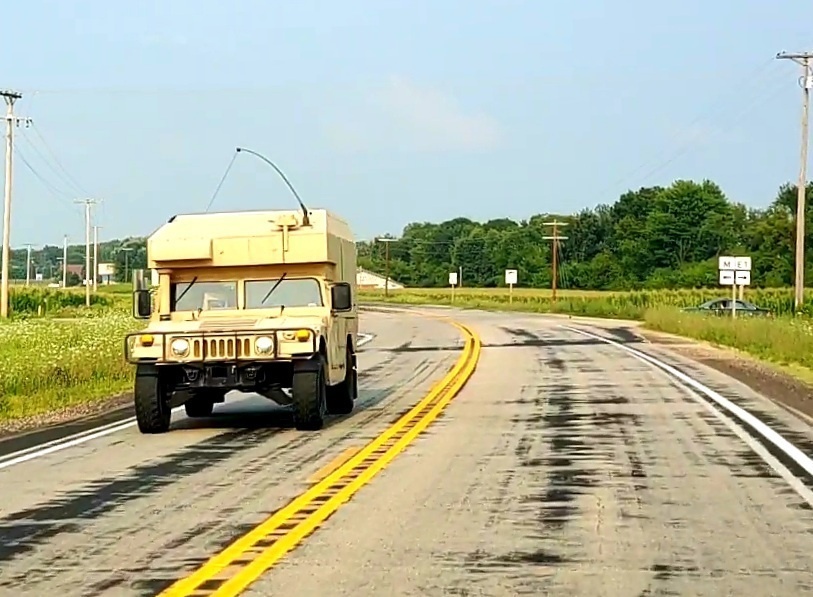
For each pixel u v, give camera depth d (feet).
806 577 26.76
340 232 64.34
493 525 32.81
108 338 111.04
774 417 59.62
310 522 33.40
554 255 294.87
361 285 551.18
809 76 176.76
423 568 27.78
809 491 38.06
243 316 59.62
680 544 30.27
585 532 31.81
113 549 30.50
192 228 60.80
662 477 41.04
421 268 564.30
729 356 112.68
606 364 101.45
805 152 176.65
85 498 38.40
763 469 42.68
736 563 28.19
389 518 33.88
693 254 434.71
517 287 483.92
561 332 163.53
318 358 56.39
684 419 59.11
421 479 40.91
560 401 69.15
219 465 45.32
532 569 27.63
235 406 70.49
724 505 35.70
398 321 210.18
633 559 28.63
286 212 61.46
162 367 56.54
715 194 443.32
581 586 26.02
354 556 29.09
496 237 534.37
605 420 58.95
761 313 181.27
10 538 32.19
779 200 421.18
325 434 54.65
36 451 51.03
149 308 60.08
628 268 444.14
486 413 63.00
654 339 144.77
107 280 513.86
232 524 33.42
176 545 30.78
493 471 42.60
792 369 96.22
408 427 56.90
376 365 106.22
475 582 26.43
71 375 84.43
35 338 113.70
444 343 139.54
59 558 29.53
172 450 50.26
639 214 487.20
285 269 60.29
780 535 31.35
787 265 375.04
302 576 27.09
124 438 55.26
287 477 41.83
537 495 37.58
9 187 189.78
